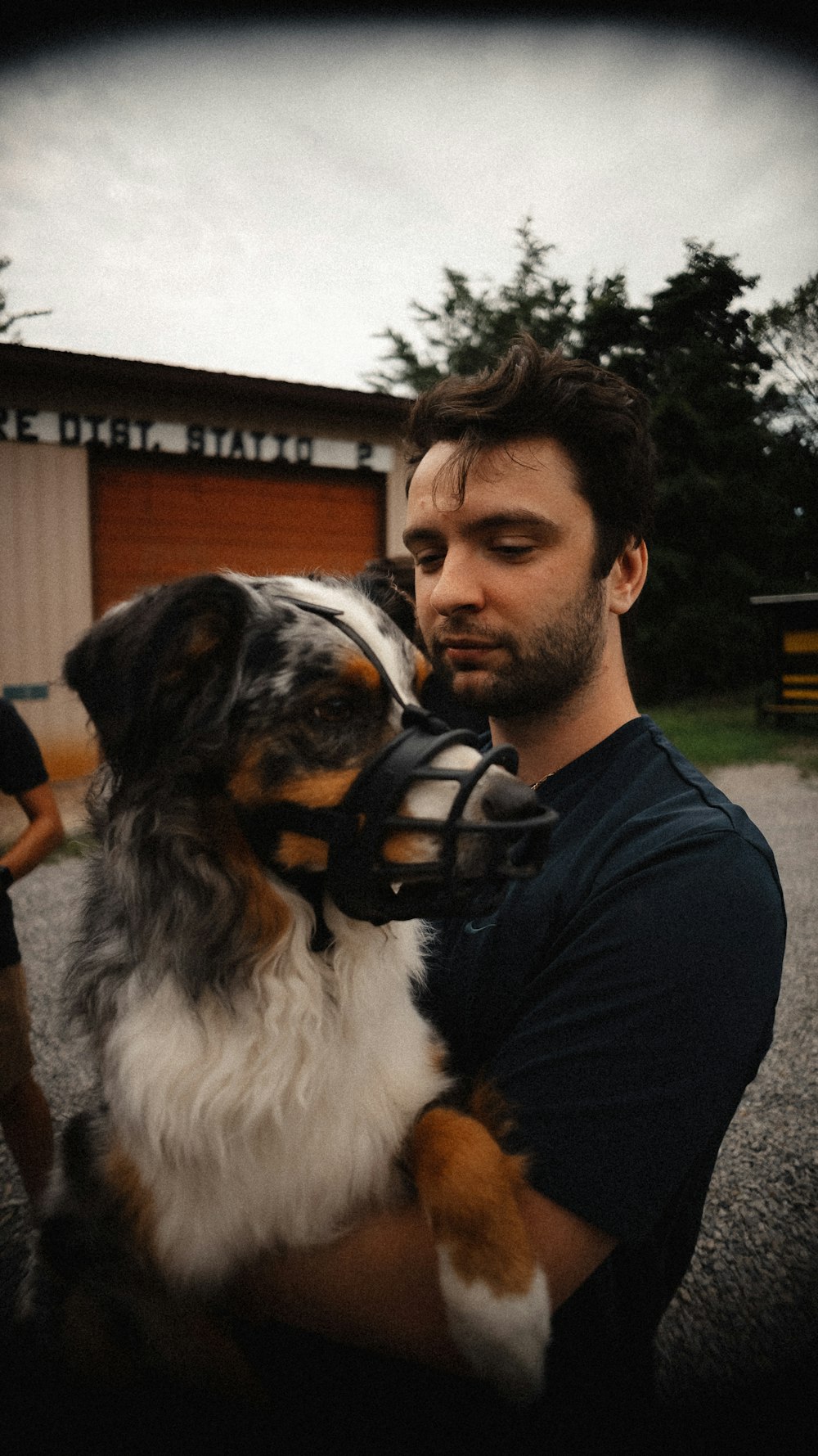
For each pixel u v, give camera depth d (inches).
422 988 66.4
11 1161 125.0
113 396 338.6
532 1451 47.1
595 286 790.5
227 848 57.6
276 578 68.2
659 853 47.1
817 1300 96.6
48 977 173.3
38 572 335.3
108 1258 58.2
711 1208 112.0
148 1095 54.7
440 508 54.0
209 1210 54.3
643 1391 51.3
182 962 56.1
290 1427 52.1
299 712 57.4
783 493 764.0
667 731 483.8
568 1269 43.9
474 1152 47.5
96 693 56.9
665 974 44.0
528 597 52.5
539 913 52.2
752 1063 45.6
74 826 272.4
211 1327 55.1
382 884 52.8
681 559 658.8
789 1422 79.3
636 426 53.6
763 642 547.5
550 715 58.2
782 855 253.8
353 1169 55.0
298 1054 55.7
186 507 362.3
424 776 51.8
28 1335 67.0
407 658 65.7
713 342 707.4
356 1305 48.8
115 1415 57.2
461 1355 45.7
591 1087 44.0
